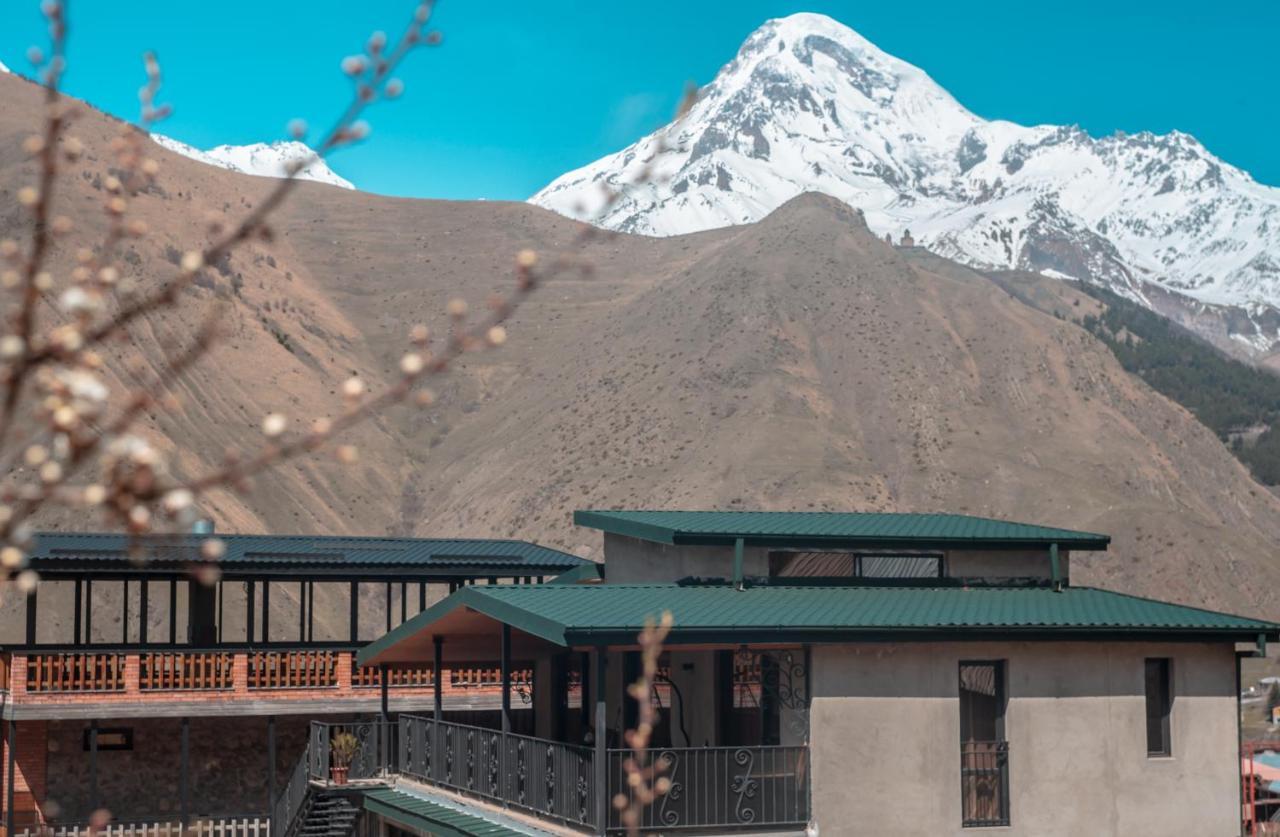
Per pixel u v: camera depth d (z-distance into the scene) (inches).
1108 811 828.0
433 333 6604.3
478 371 6284.5
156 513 155.8
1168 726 848.9
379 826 1066.7
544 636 774.5
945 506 5260.8
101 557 1384.1
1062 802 821.9
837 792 790.5
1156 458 5880.9
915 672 804.6
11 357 140.6
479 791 932.6
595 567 1052.5
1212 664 857.5
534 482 5329.7
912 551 935.0
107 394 151.8
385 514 5280.5
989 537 933.8
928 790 799.1
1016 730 820.0
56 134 153.9
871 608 834.8
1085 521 5270.7
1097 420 5974.4
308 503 4936.0
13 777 1354.6
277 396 5319.9
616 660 1007.0
